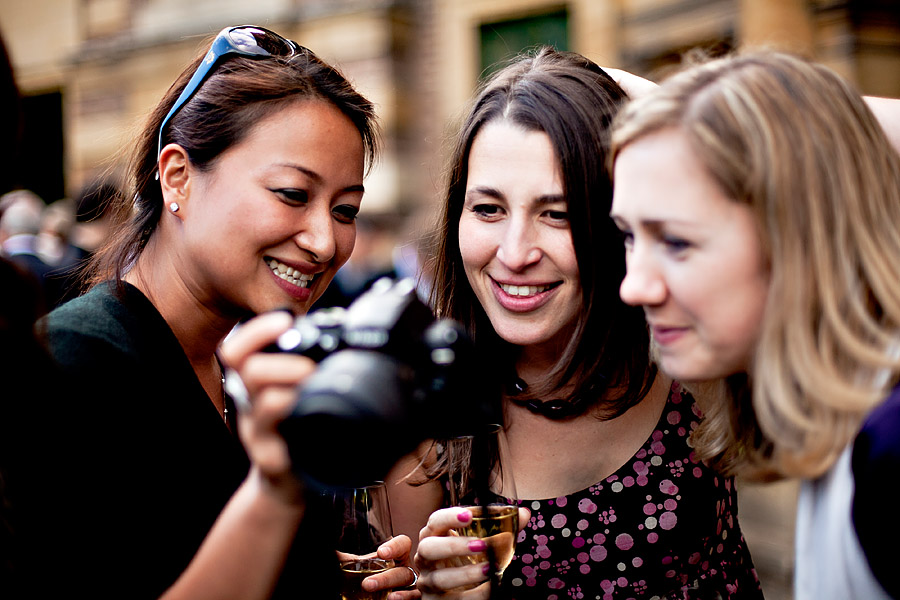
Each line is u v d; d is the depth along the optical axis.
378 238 6.43
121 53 9.90
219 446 1.31
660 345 1.06
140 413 1.21
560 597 1.61
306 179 1.34
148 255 1.42
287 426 0.88
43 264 3.79
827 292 0.96
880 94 4.67
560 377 1.56
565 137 1.43
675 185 1.00
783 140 0.97
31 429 1.04
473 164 1.50
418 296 1.03
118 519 1.15
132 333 1.27
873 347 0.95
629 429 1.62
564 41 7.52
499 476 1.27
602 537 1.60
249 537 0.96
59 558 1.08
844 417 0.94
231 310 1.40
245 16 9.07
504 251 1.46
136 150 1.48
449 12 8.22
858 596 0.93
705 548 1.62
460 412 1.02
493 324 1.54
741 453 1.22
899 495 0.86
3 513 0.97
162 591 1.18
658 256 1.03
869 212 0.99
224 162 1.32
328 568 1.40
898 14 4.63
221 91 1.33
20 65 10.83
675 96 1.04
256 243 1.33
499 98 1.50
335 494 1.36
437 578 1.26
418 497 1.60
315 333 0.97
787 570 3.55
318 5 8.57
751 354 1.02
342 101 1.40
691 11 5.94
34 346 1.04
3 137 1.00
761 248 0.98
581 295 1.50
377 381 0.89
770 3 5.11
